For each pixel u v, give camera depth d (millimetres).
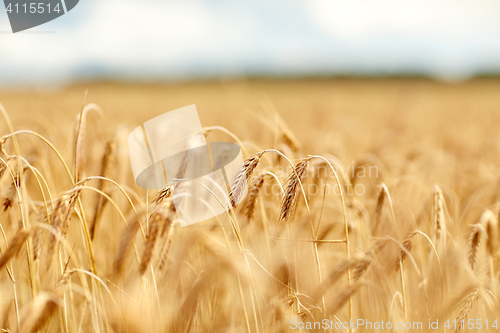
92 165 1809
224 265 1326
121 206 1664
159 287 1400
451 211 1764
